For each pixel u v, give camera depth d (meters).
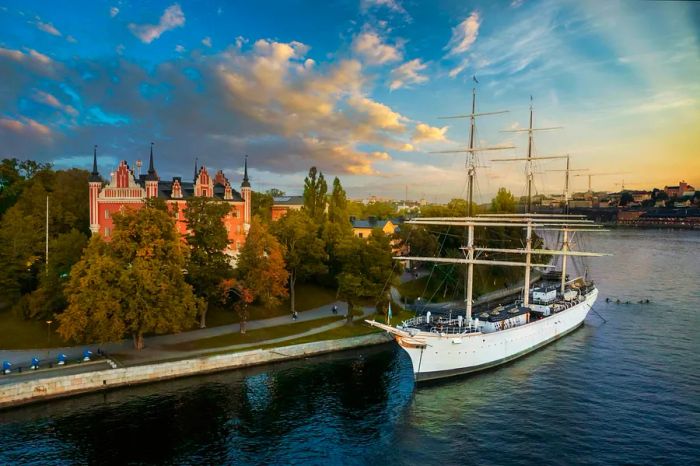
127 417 47.62
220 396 53.06
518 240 118.88
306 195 121.44
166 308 60.69
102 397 52.22
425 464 39.62
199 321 75.88
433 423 47.22
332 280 101.06
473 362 60.72
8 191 118.56
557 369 62.44
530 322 69.12
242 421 47.16
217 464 39.41
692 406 50.12
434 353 57.00
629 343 73.56
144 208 65.88
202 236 73.75
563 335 78.12
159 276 61.78
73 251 79.25
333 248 100.56
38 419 46.88
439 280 104.69
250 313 81.94
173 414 48.47
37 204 100.88
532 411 49.72
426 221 75.06
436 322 65.06
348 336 71.94
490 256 113.75
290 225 90.25
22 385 49.41
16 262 76.81
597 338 76.69
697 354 67.44
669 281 128.25
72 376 52.12
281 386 56.25
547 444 42.81
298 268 89.94
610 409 49.72
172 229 66.31
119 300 58.97
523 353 68.12
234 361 61.56
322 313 86.00
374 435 44.75
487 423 47.12
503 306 84.06
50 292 69.12
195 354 61.31
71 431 44.69
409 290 103.88
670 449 41.59
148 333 69.81
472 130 76.31
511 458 40.56
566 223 98.69
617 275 138.88
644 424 46.28
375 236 81.06
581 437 43.94
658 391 54.28
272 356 64.25
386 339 73.94
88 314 57.75
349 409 50.31
